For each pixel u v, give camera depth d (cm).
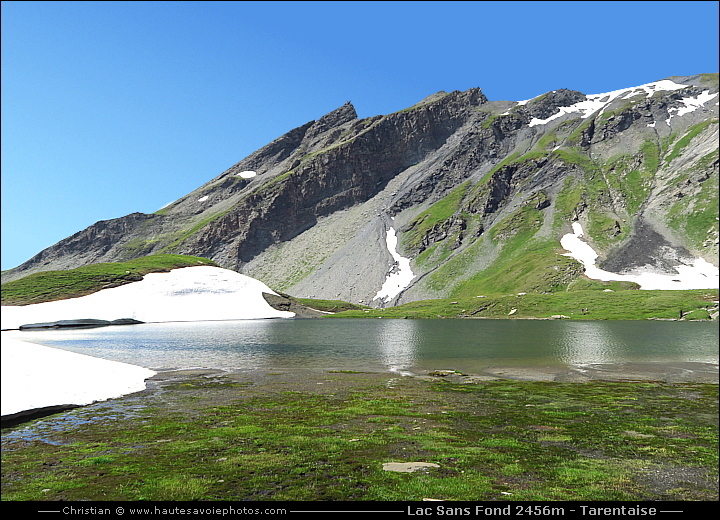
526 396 3447
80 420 2736
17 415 2759
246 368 5047
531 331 10675
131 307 17062
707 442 2305
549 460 2033
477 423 2658
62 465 1975
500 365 5250
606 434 2439
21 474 1880
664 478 1841
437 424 2628
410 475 1844
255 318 18862
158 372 4744
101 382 3725
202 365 5312
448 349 7025
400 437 2358
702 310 15025
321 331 11412
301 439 2319
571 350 6794
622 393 3566
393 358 5938
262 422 2670
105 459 2033
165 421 2700
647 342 7906
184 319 17512
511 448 2188
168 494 1662
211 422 2675
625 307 16725
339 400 3303
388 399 3334
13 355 3928
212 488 1714
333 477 1825
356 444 2236
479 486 1739
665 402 3238
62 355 4434
